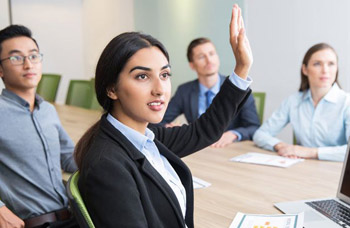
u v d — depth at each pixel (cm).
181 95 302
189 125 125
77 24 702
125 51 88
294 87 404
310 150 202
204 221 126
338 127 222
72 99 456
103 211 79
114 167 82
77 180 91
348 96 220
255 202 141
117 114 97
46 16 665
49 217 163
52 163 172
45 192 167
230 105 120
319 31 374
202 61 283
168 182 101
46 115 175
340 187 137
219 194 151
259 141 232
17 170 161
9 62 162
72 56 700
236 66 118
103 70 91
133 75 89
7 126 159
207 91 292
